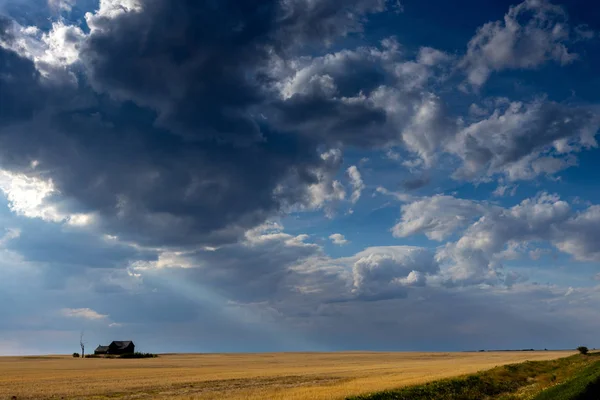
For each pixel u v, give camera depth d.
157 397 43.91
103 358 179.12
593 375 44.25
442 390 42.28
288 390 43.12
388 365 98.06
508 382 53.19
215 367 103.00
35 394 47.88
